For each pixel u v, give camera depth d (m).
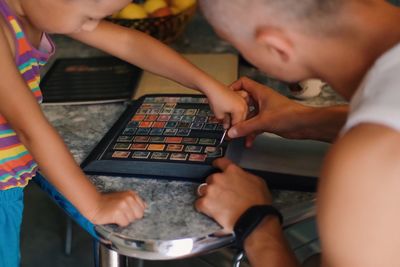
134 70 1.26
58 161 0.76
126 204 0.77
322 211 0.58
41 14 0.80
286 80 0.74
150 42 1.01
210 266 1.71
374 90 0.57
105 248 0.85
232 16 0.68
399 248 0.56
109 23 1.03
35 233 1.90
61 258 1.79
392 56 0.58
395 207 0.54
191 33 1.52
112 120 1.06
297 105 0.96
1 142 0.87
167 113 1.03
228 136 0.94
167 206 0.80
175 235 0.74
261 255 0.75
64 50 1.41
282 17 0.64
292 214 0.81
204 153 0.90
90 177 0.87
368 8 0.64
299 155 0.91
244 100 0.99
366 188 0.54
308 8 0.63
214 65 1.29
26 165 0.90
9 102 0.74
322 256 0.62
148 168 0.87
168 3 1.37
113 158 0.90
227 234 0.76
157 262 1.76
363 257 0.57
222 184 0.80
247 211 0.76
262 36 0.66
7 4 0.83
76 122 1.05
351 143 0.55
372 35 0.63
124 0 0.79
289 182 0.85
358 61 0.65
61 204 0.85
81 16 0.79
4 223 0.93
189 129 0.97
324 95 1.14
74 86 1.19
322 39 0.64
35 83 0.92
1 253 0.95
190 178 0.85
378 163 0.54
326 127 0.92
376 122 0.54
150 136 0.95
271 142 0.95
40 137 0.75
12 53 0.80
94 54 1.38
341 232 0.57
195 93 1.14
